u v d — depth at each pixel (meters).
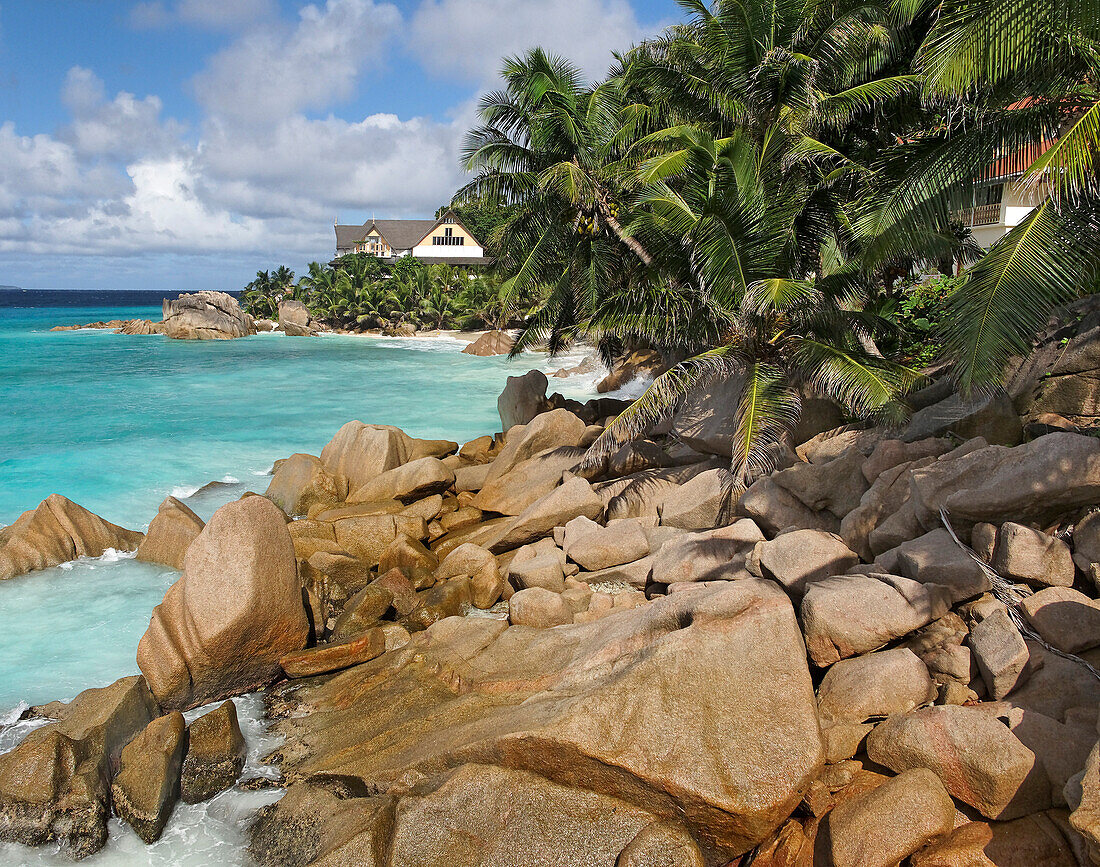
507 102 25.03
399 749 8.12
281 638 10.19
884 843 6.10
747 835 6.60
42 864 7.44
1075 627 7.51
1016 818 6.27
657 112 23.34
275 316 98.31
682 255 17.62
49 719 9.43
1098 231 10.07
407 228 119.50
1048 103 11.36
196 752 8.29
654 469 16.73
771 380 14.34
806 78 18.98
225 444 24.28
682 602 8.15
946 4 15.12
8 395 34.25
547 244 26.08
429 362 51.16
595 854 6.60
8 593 13.22
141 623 12.21
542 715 7.46
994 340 10.13
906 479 10.50
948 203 12.40
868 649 8.13
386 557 14.02
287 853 7.23
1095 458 8.30
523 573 12.20
